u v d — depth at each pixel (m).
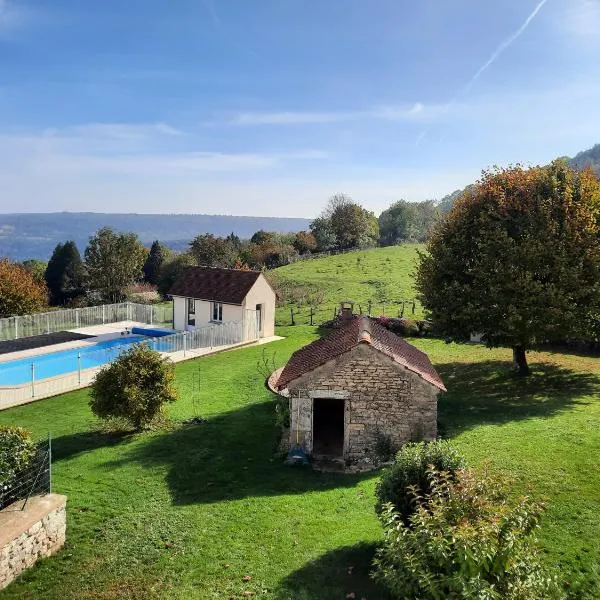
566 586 10.47
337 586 11.16
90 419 23.36
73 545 13.09
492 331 25.52
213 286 43.66
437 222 31.12
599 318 24.50
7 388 26.00
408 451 12.43
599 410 20.80
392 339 22.77
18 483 12.95
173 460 18.45
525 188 26.16
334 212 102.50
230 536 13.34
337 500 15.14
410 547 9.34
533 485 14.25
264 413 23.70
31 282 49.66
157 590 11.34
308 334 43.16
